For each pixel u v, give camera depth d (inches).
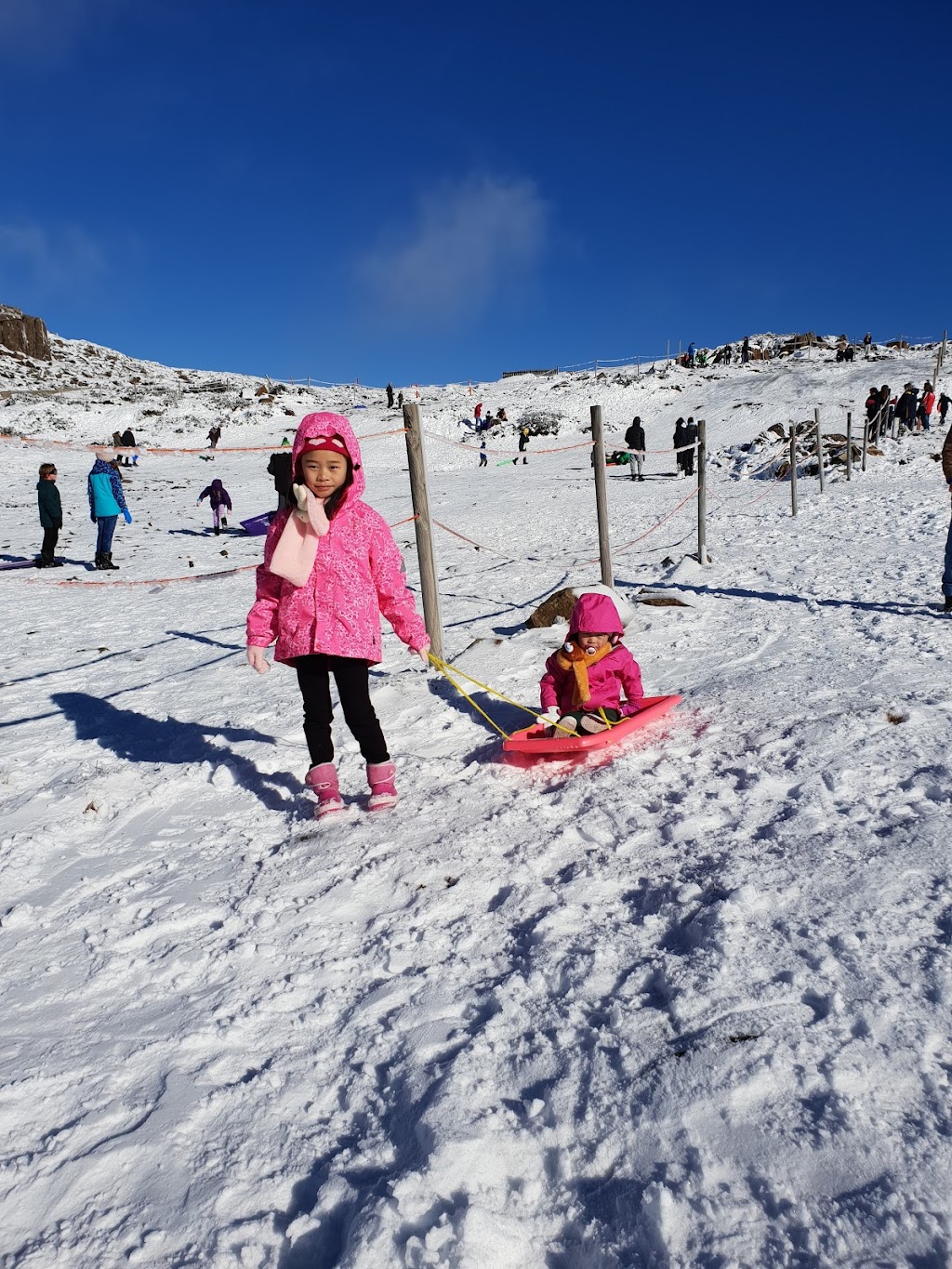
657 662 225.6
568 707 174.4
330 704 146.0
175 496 1055.0
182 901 118.9
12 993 99.8
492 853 122.5
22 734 211.6
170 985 98.4
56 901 123.0
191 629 344.8
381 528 145.1
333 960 99.8
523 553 515.2
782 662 209.5
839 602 281.3
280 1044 86.6
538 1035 81.3
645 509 721.0
